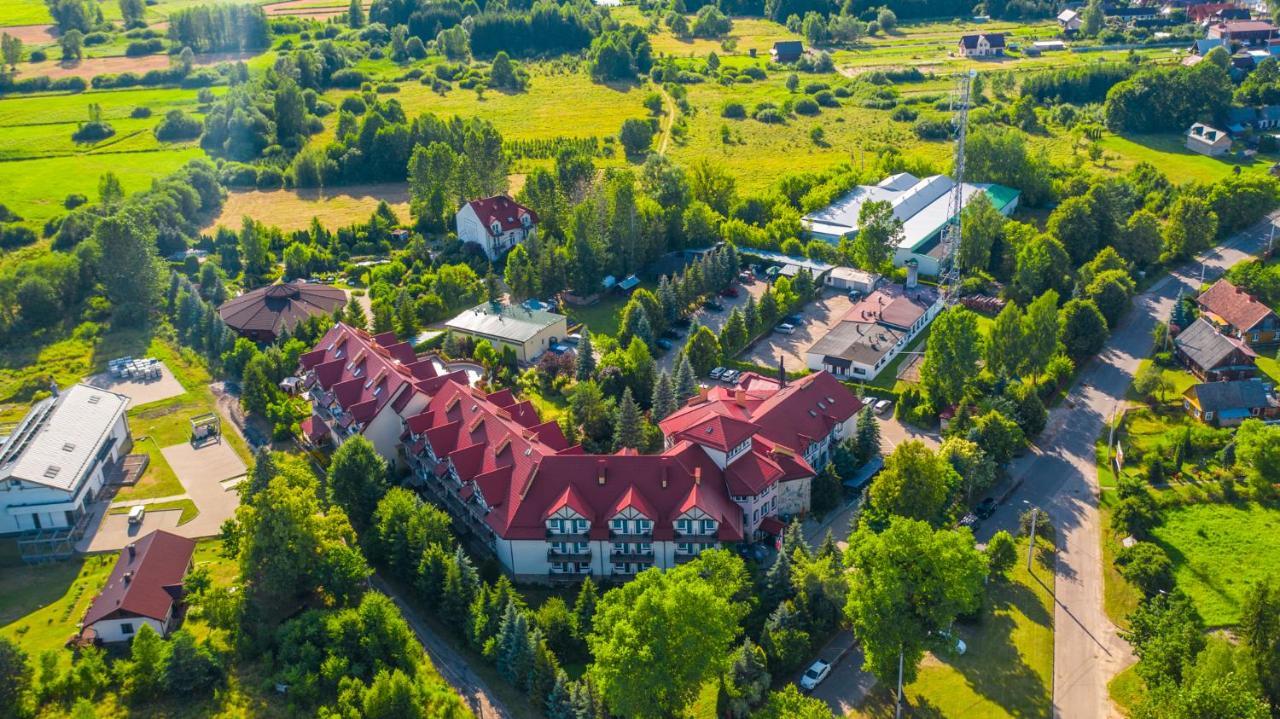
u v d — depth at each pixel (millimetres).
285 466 158875
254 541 133125
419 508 146375
